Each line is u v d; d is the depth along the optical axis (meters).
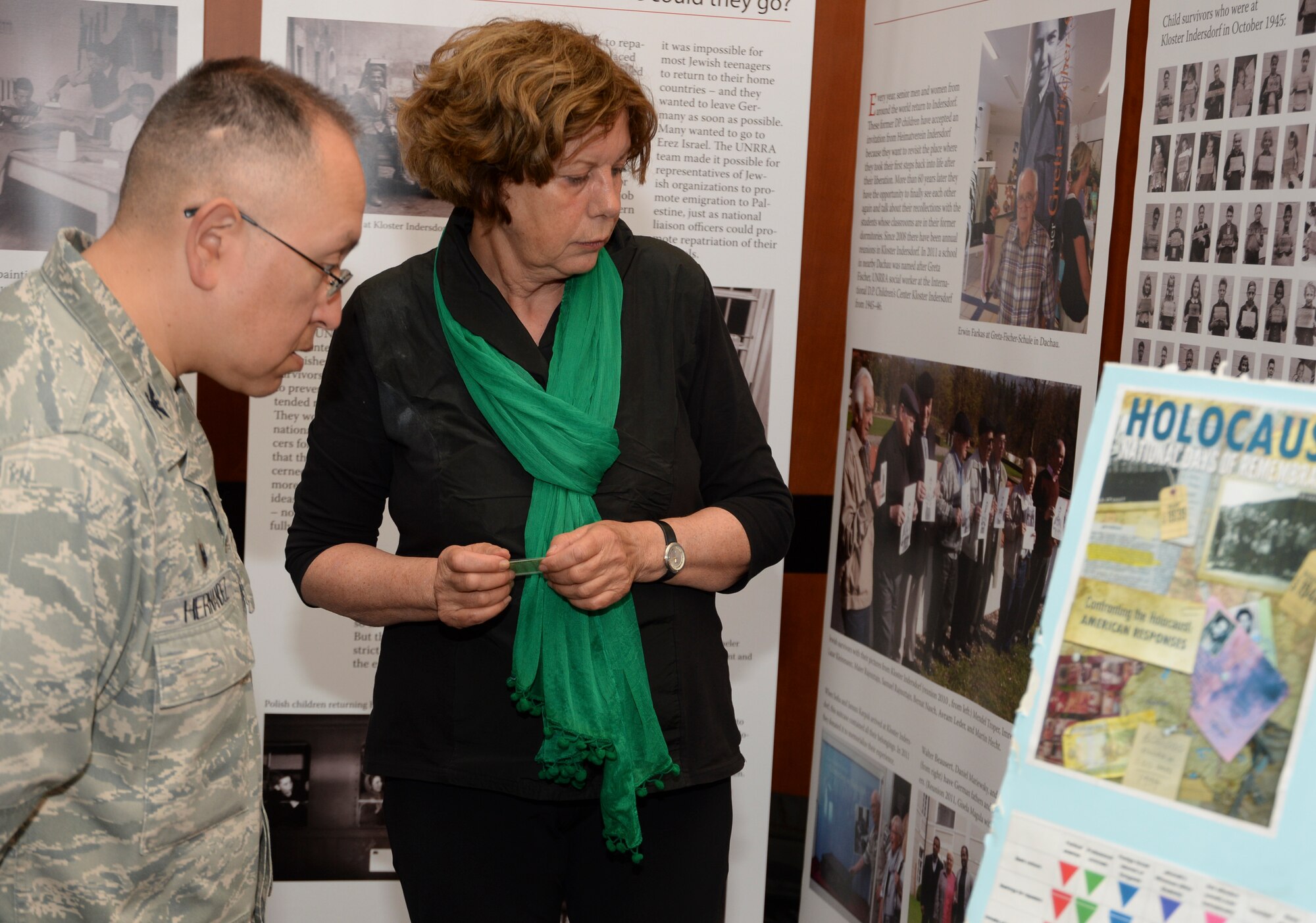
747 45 2.43
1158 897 0.78
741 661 2.59
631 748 1.45
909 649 2.40
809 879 2.78
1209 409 0.83
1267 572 0.79
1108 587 0.84
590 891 1.56
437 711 1.50
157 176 1.04
